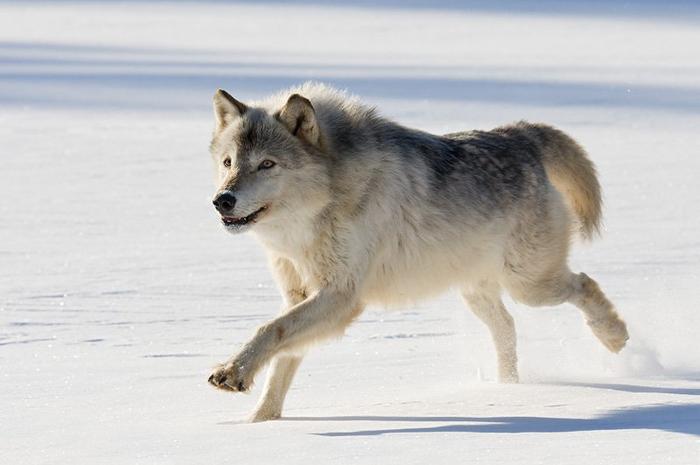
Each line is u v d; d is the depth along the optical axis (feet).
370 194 62.95
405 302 67.82
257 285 95.96
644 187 135.44
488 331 80.02
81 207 129.29
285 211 61.21
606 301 73.20
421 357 73.26
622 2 543.80
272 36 392.27
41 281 96.68
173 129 189.47
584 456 42.63
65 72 271.49
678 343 74.95
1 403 59.77
